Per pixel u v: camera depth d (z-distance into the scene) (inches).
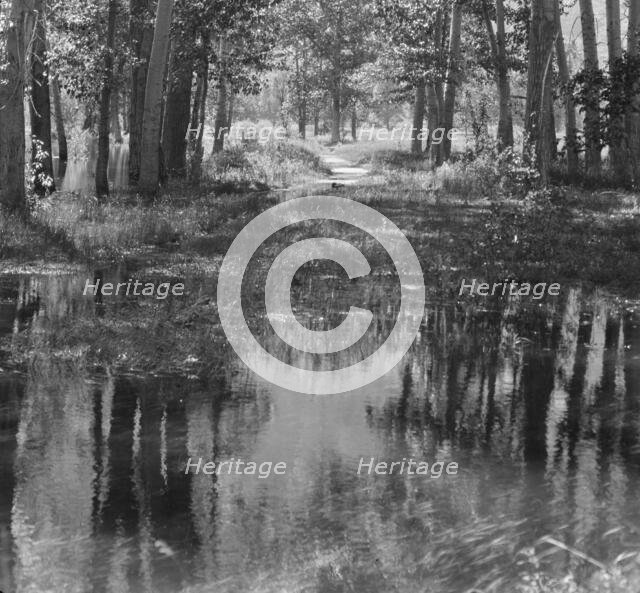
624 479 193.5
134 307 393.1
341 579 145.6
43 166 894.4
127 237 628.7
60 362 295.7
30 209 677.9
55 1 860.0
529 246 563.8
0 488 186.7
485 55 1481.3
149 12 1040.2
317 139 3213.6
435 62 1328.7
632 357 321.1
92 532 165.9
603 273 497.7
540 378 289.6
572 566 147.9
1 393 259.0
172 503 180.4
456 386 278.2
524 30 1311.5
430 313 403.9
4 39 663.1
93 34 895.1
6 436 221.0
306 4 2667.3
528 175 858.8
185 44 1084.5
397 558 153.0
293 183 1195.9
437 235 634.8
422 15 1322.6
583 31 1077.8
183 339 325.1
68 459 205.5
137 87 1080.8
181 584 145.6
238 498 183.0
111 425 232.5
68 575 148.1
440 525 168.1
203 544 161.0
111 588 144.1
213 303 406.6
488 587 141.6
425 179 1069.1
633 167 1007.0
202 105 1173.7
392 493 185.6
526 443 220.8
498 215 617.0
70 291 435.8
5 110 661.9
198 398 260.4
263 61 1169.4
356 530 166.2
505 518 170.4
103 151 895.7
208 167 1226.6
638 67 960.3
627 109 984.3
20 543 160.7
